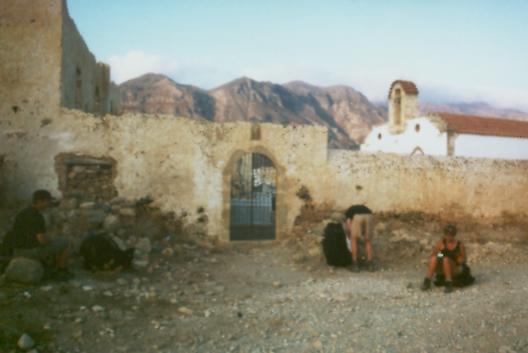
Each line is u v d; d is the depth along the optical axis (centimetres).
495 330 695
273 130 1533
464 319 745
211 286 959
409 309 811
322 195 1588
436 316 764
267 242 1485
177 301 823
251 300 866
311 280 1044
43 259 841
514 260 1276
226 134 1486
